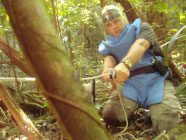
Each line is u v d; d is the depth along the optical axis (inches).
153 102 60.3
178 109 58.4
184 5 75.5
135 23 61.7
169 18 86.0
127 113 65.2
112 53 67.4
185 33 80.0
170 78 68.1
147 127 63.0
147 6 75.7
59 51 18.7
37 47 18.0
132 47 55.1
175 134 46.1
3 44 36.0
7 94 42.3
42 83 18.7
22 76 85.4
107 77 52.8
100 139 19.9
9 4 18.2
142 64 63.4
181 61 96.8
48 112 73.0
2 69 92.4
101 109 76.5
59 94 18.6
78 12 87.0
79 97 19.3
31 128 41.1
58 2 73.4
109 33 65.9
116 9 63.4
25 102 72.2
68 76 18.8
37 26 18.1
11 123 62.4
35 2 18.6
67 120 19.3
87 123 19.5
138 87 64.6
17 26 18.3
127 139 55.4
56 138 56.2
